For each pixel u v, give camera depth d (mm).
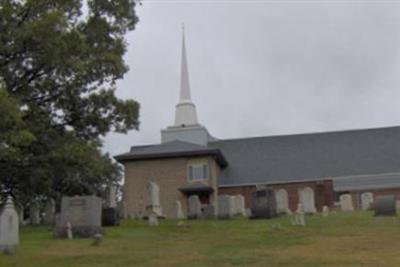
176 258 16969
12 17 29938
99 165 33500
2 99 23922
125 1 34938
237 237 21859
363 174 60344
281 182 60938
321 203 59406
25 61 31016
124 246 19922
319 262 15719
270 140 67500
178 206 48594
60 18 29219
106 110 34000
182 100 76000
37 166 32438
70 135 32719
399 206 38594
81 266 15953
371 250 17922
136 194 58812
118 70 33406
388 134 65562
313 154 64062
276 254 17406
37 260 17031
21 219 36750
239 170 63344
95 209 23391
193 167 58969
